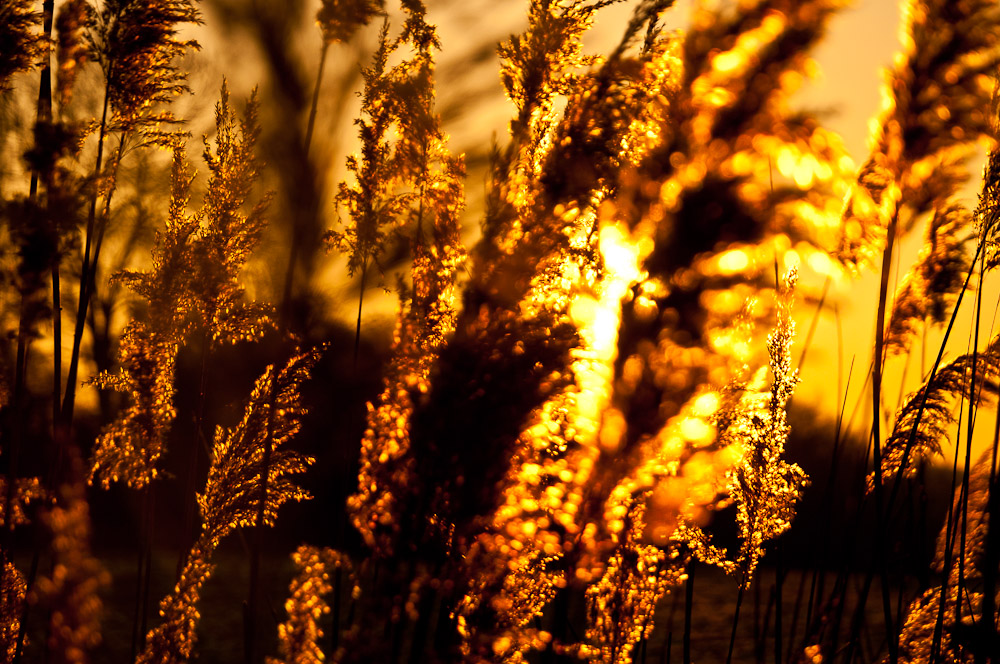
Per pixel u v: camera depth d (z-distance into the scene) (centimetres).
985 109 268
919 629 278
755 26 219
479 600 226
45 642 231
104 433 305
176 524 714
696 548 269
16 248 232
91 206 275
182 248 296
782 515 279
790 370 274
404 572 221
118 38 273
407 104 263
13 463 262
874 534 275
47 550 235
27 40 260
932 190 273
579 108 233
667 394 229
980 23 267
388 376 240
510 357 220
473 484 221
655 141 232
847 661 272
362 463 232
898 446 284
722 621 669
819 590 289
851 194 262
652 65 229
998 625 255
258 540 273
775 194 221
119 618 596
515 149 243
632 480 236
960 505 284
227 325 300
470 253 233
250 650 266
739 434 265
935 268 285
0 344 259
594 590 261
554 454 235
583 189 228
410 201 269
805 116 218
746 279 226
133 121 286
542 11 254
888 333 293
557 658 252
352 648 215
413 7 267
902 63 274
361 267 272
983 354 273
